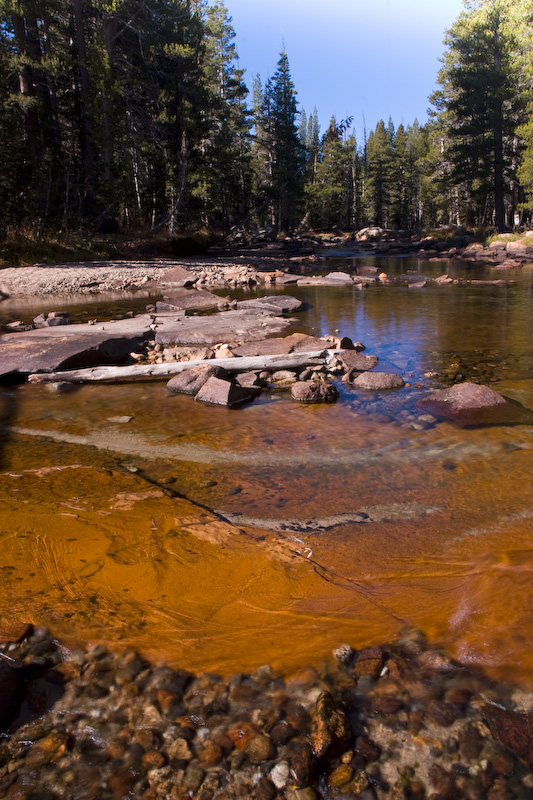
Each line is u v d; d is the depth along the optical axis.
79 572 2.83
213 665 2.21
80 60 27.78
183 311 12.05
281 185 51.75
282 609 2.55
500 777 1.71
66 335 8.62
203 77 37.47
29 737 1.90
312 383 5.99
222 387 5.93
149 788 1.72
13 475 4.07
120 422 5.32
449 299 13.39
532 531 3.19
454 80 39.38
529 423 5.06
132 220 33.53
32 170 24.58
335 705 1.95
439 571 2.82
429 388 6.24
